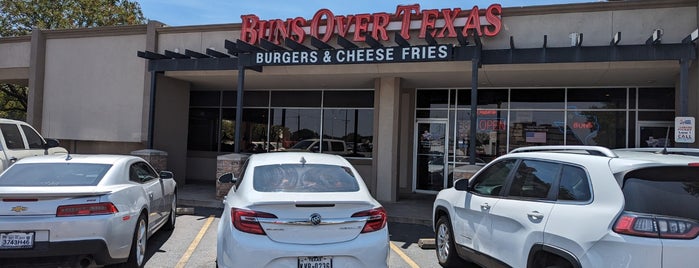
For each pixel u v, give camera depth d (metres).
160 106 13.52
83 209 5.09
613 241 3.44
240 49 10.99
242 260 4.34
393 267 6.41
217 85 14.85
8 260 4.85
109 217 5.22
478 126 13.18
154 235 7.92
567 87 12.47
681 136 8.17
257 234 4.41
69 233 4.97
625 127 12.00
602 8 9.98
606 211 3.62
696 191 3.52
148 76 13.60
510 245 4.64
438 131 13.64
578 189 4.04
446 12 10.50
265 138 15.15
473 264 6.21
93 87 14.25
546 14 10.29
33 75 14.62
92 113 14.22
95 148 14.49
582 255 3.67
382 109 12.31
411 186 13.72
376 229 4.70
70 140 14.63
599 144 12.15
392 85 12.23
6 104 29.50
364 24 11.09
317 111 14.67
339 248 4.45
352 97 14.38
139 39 13.86
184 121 14.54
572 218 3.89
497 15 10.41
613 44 9.30
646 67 9.72
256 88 14.99
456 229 5.93
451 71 11.01
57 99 14.59
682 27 9.55
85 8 24.80
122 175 6.14
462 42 9.84
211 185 14.65
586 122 12.29
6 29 23.20
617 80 11.33
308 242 4.43
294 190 5.00
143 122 13.57
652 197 3.49
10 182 5.61
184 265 6.24
